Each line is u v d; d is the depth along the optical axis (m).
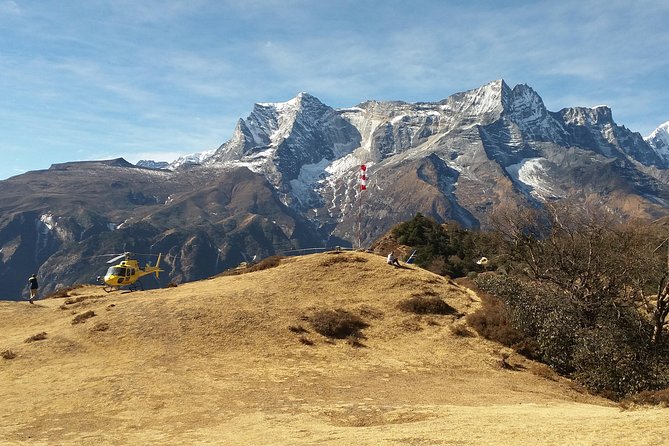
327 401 21.81
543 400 22.88
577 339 30.67
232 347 29.23
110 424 19.06
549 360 31.09
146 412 20.33
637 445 11.64
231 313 33.47
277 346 29.75
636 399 22.36
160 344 29.11
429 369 28.06
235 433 17.58
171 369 25.81
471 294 41.44
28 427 18.80
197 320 32.25
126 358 27.23
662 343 31.44
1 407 20.84
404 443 14.00
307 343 30.50
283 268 44.44
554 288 39.22
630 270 36.59
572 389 26.95
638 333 31.25
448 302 38.38
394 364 28.48
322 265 43.97
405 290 39.78
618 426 13.74
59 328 32.47
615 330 30.84
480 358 30.30
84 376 24.61
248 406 21.06
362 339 32.09
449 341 32.38
